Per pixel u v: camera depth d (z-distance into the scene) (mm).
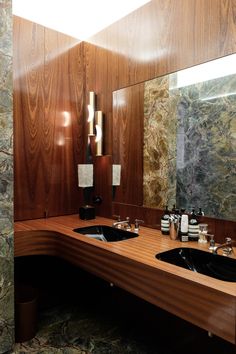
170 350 2139
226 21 1828
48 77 2762
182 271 1472
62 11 2828
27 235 2270
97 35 2850
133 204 2549
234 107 1817
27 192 2682
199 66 1995
